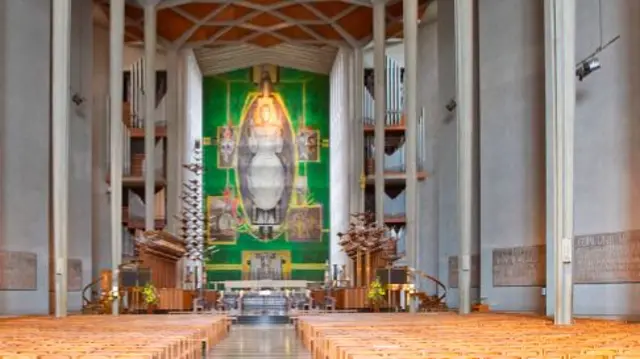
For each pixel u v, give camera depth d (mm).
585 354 6336
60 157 20969
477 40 26078
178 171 36219
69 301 26469
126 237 36312
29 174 23125
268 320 28781
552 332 10938
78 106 28172
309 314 22656
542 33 21812
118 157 26688
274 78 43469
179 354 10195
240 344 17438
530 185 22031
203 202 41156
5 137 22047
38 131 23719
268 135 43219
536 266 21562
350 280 32312
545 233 21312
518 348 7332
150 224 32062
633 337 9555
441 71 30516
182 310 27109
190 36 36219
